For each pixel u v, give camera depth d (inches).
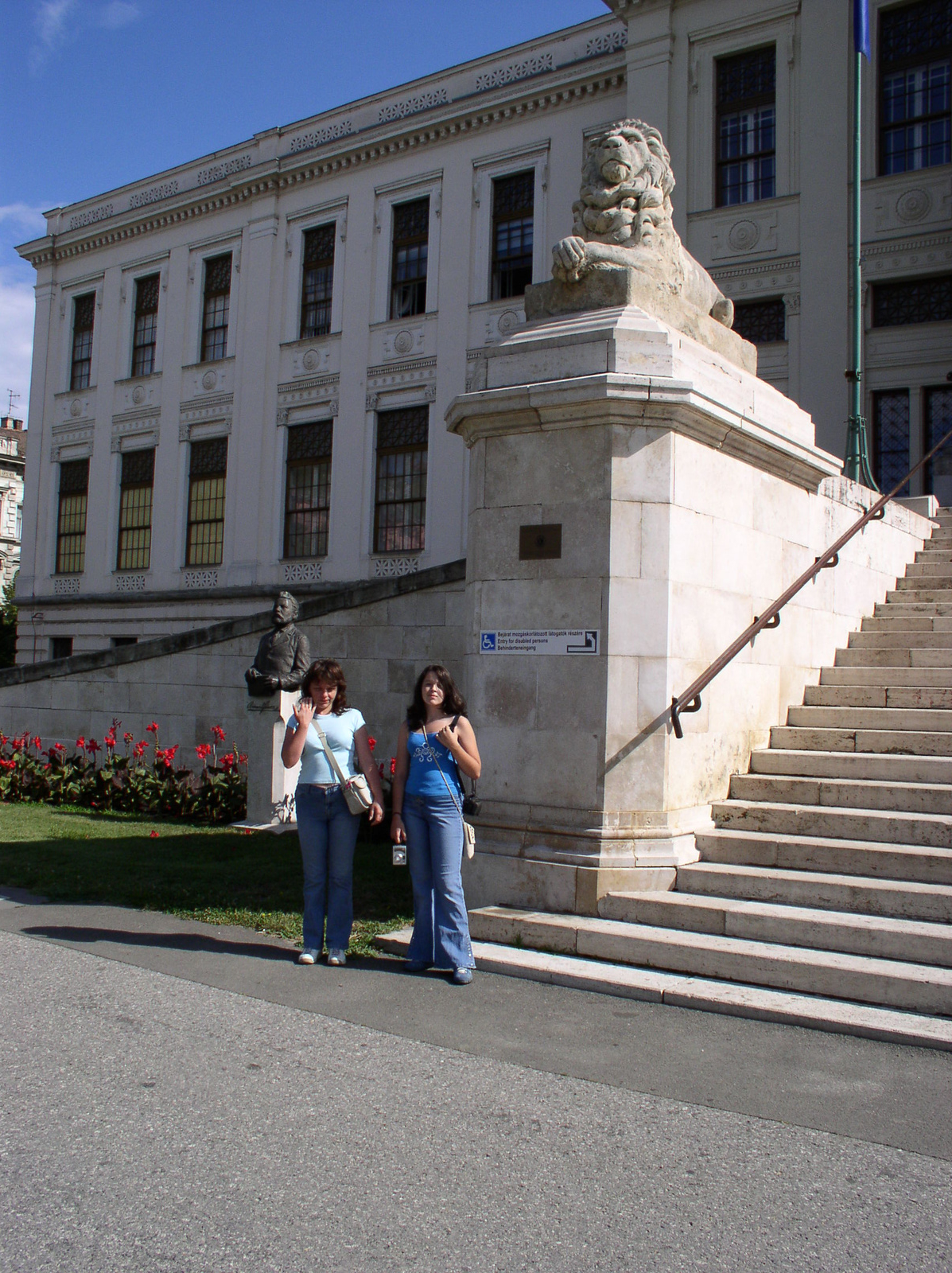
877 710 307.1
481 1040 185.6
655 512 258.7
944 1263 116.0
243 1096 159.8
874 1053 179.6
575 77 892.0
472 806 229.9
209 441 1115.9
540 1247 118.3
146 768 537.3
